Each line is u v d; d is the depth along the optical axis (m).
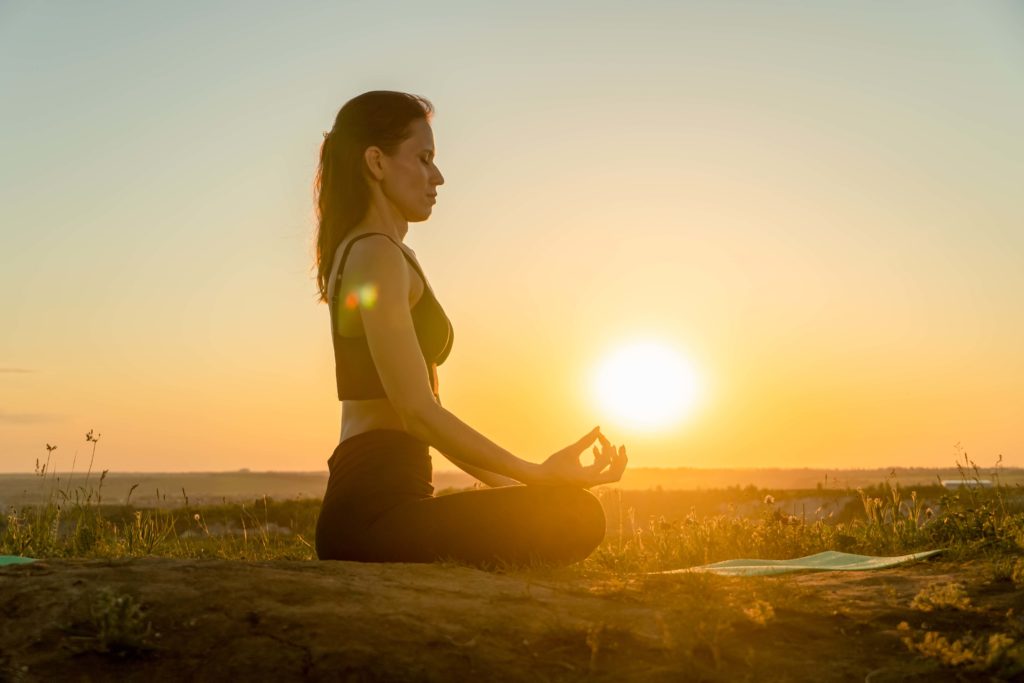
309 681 2.35
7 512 6.19
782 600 3.10
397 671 2.39
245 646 2.49
